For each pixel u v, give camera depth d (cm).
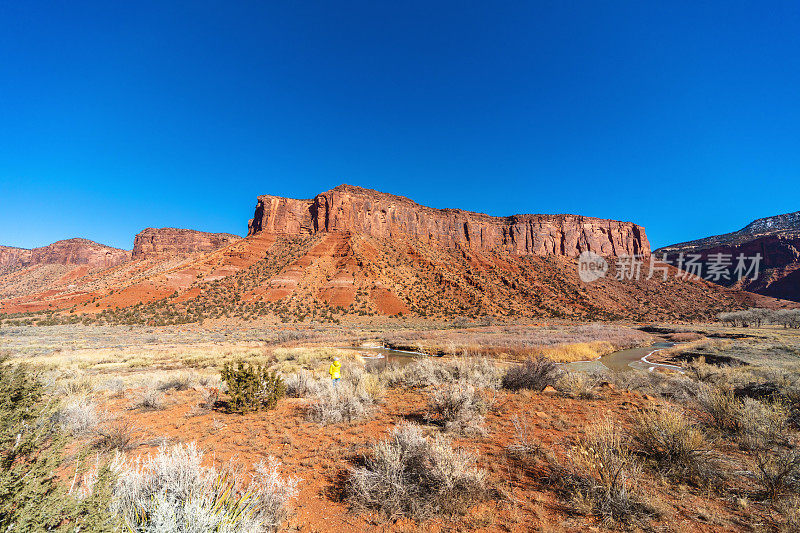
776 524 326
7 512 216
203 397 930
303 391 1047
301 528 345
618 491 364
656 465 442
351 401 775
